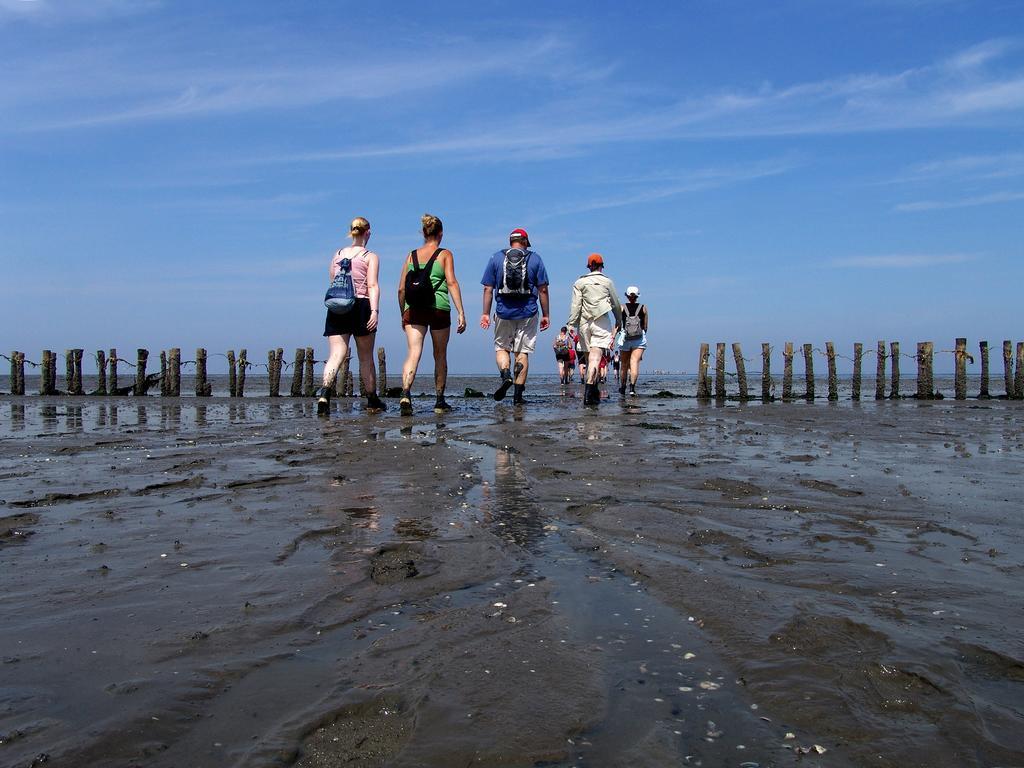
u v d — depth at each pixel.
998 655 1.80
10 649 1.86
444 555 2.72
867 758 1.35
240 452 5.57
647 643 1.88
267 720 1.50
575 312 11.59
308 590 2.33
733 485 4.08
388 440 6.26
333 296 9.29
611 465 4.85
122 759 1.35
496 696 1.59
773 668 1.72
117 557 2.71
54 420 9.66
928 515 3.41
